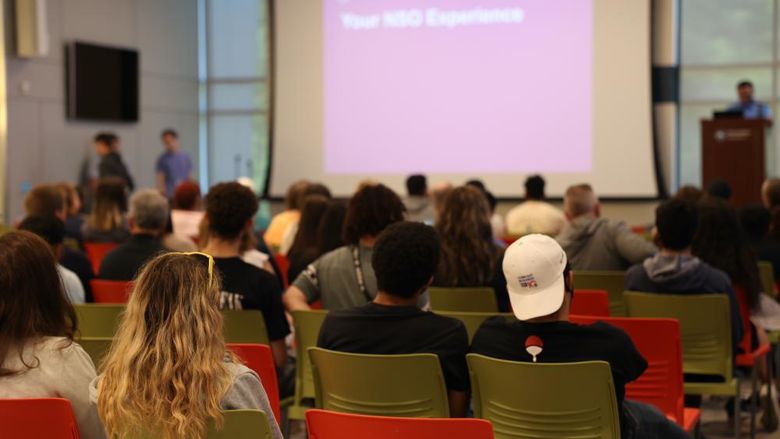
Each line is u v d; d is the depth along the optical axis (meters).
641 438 3.18
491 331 3.21
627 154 12.72
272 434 2.25
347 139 13.65
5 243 2.62
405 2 13.34
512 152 13.06
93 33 13.17
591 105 12.78
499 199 13.10
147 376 2.18
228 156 15.87
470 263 4.76
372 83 13.52
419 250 3.27
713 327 4.46
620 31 12.65
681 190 7.73
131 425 2.19
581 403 2.97
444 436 2.34
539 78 12.93
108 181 7.30
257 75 15.68
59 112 12.54
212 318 2.25
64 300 2.72
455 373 3.23
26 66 11.99
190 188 7.65
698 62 13.98
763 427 5.36
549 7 12.84
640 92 12.64
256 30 15.65
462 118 13.21
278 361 4.27
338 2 13.58
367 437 2.41
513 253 3.12
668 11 12.94
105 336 4.13
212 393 2.19
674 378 3.93
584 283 5.39
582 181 12.86
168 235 5.41
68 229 7.85
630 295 4.57
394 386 3.16
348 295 4.31
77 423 2.62
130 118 13.74
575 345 3.08
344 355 3.17
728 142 11.05
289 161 13.90
